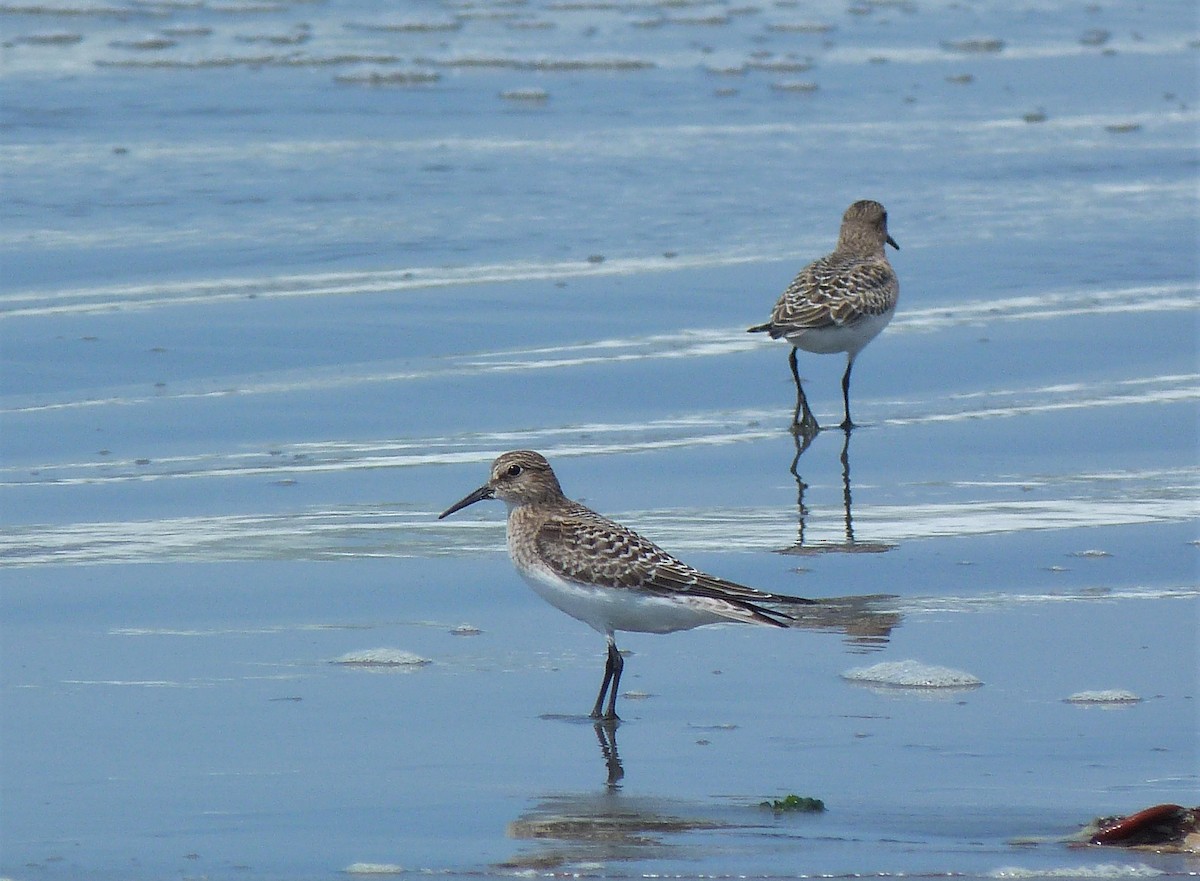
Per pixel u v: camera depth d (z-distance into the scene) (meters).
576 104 32.12
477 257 21.94
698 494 14.48
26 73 33.41
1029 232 23.67
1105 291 21.03
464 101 32.12
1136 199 25.67
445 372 17.70
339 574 12.38
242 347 18.30
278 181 25.53
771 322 17.11
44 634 11.04
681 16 42.53
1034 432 16.30
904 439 16.20
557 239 22.89
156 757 9.15
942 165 27.86
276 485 14.45
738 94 33.59
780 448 15.91
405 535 13.31
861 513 14.01
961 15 43.81
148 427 15.90
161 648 10.84
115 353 17.95
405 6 42.88
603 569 10.06
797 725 9.70
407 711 9.90
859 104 32.84
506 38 38.94
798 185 26.19
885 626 11.36
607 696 10.17
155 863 7.85
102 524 13.41
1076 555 12.91
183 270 20.98
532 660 10.81
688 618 10.10
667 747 9.38
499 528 13.56
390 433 15.93
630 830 8.27
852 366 17.47
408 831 8.24
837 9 44.34
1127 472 15.10
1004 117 31.92
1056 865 7.84
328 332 18.86
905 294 20.97
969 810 8.49
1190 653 10.80
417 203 24.52
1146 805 8.55
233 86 32.91
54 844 8.05
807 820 8.40
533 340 18.88
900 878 7.68
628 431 16.28
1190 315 20.03
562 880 7.66
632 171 26.83
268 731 9.55
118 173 25.67
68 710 9.77
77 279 20.47
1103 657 10.74
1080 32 41.69
